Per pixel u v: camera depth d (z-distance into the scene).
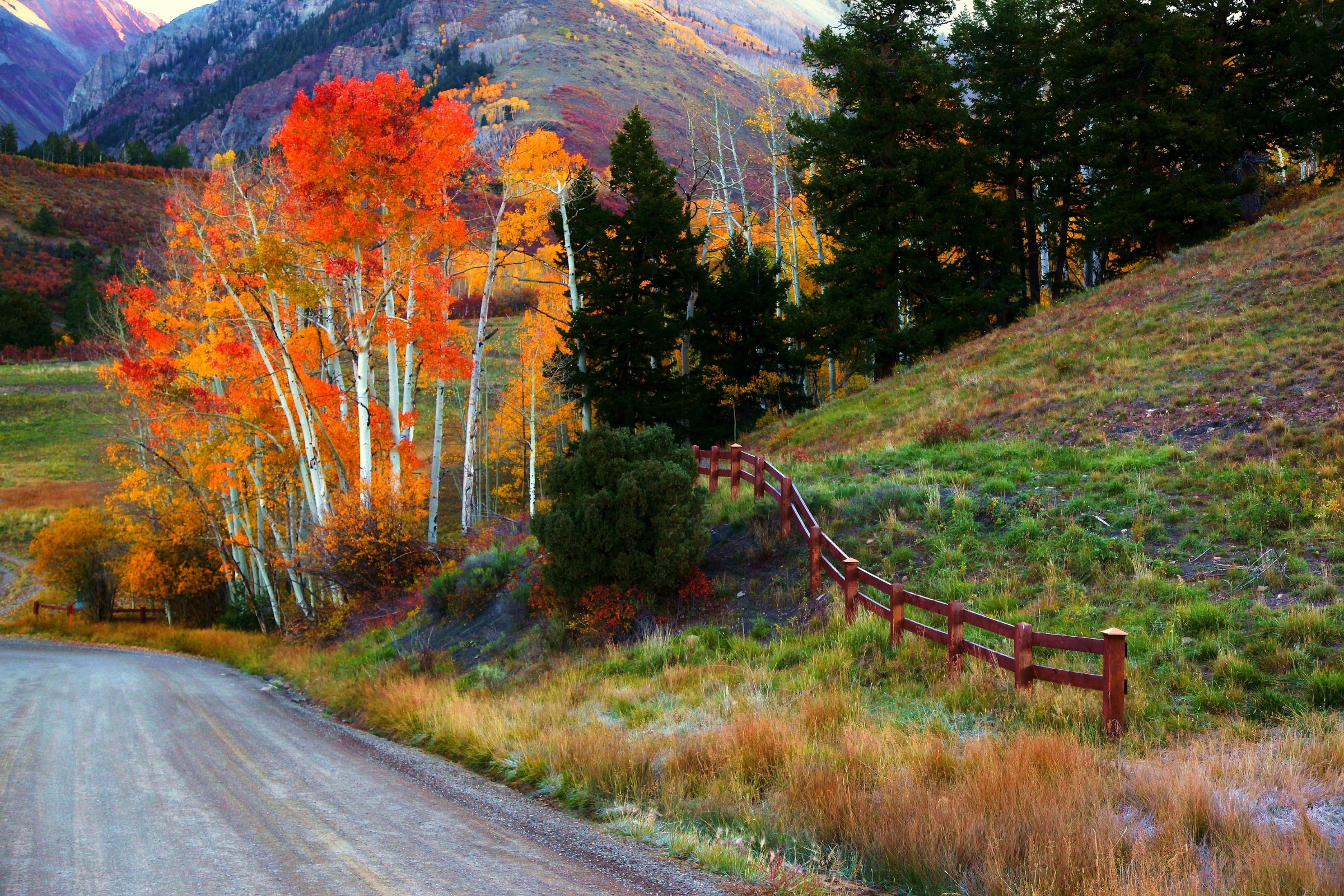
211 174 24.67
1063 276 44.34
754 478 16.75
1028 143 36.94
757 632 13.16
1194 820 5.98
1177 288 24.94
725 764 8.40
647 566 14.23
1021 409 19.92
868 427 23.92
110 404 42.16
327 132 22.50
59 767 9.20
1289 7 35.00
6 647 27.36
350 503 23.20
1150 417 17.11
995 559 13.02
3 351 90.88
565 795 8.38
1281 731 7.80
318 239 22.58
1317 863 5.22
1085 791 6.55
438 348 25.20
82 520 38.25
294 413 26.69
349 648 20.00
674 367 40.16
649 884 5.96
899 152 32.22
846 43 33.09
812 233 50.97
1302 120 33.59
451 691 13.44
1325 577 10.32
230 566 33.75
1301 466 13.13
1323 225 24.97
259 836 6.85
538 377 42.12
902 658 10.92
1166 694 8.85
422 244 24.77
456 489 55.25
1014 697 9.27
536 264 36.56
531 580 16.78
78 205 131.88
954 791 6.93
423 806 8.02
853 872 6.09
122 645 30.36
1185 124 31.97
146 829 6.96
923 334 31.42
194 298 25.16
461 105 24.30
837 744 8.62
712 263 42.16
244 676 20.09
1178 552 11.88
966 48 36.81
